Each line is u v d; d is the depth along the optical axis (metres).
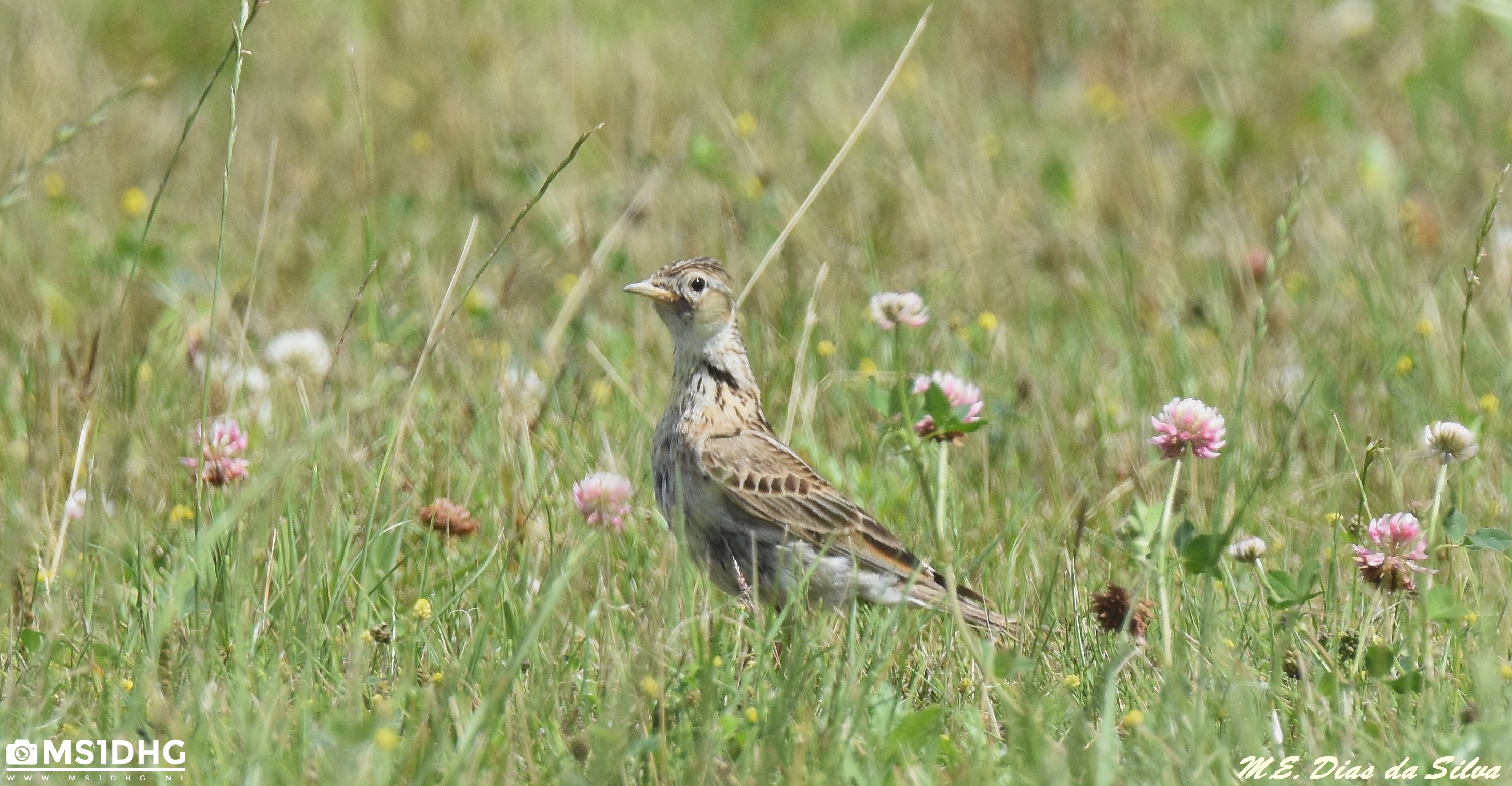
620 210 15.52
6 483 10.30
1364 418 11.94
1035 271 15.15
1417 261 14.91
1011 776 7.34
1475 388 12.63
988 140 17.72
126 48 19.98
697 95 18.48
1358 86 18.88
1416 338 13.26
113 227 15.84
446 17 20.23
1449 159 17.28
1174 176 16.92
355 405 9.70
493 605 8.67
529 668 8.20
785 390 12.36
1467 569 9.40
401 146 17.39
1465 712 7.71
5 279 13.86
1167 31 20.61
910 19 21.45
